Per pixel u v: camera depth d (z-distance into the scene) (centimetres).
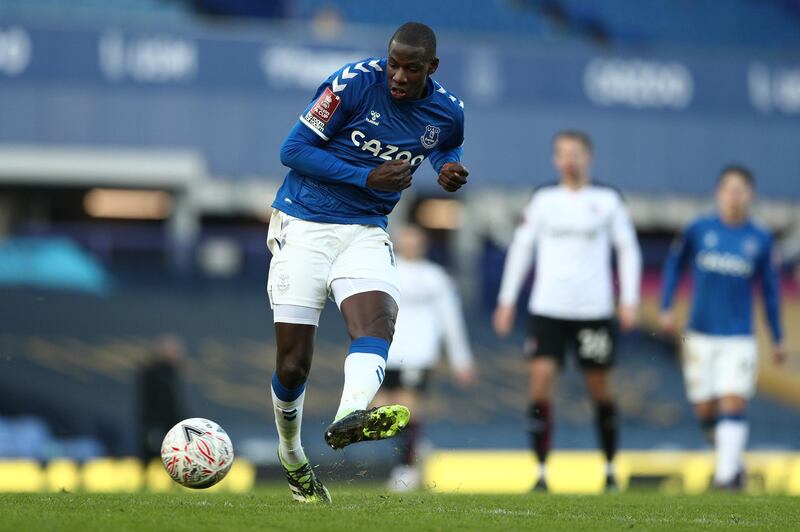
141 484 4575
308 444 6097
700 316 3559
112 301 6944
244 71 6825
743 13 8244
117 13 7088
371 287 1744
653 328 7362
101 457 5994
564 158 3238
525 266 3303
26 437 5866
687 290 7681
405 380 3956
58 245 6956
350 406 1633
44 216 7625
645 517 1870
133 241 7050
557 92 7194
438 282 4044
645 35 7975
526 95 7156
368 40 7275
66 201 7656
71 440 6050
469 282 7369
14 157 6594
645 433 6644
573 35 7875
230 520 1592
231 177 6812
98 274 6981
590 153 3272
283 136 6850
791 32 8281
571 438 6381
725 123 7400
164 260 7100
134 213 7794
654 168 7306
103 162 6694
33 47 6619
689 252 3644
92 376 6481
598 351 3203
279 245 1780
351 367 1681
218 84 6794
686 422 6775
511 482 4953
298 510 1770
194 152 6769
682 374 7238
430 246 8175
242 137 6819
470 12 7688
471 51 7094
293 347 1755
